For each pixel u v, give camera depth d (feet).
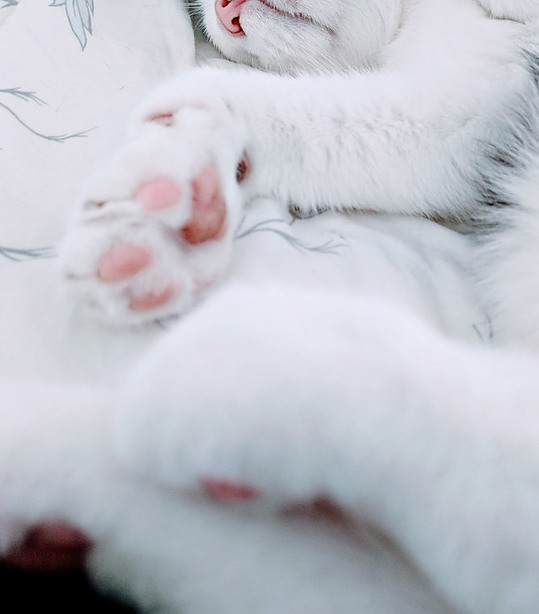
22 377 0.77
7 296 0.81
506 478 0.65
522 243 0.89
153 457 0.67
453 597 0.66
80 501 0.68
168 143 0.81
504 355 0.72
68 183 0.88
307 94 0.93
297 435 0.65
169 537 0.68
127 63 0.99
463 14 1.01
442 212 0.96
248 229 0.88
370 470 0.65
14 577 0.69
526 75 0.96
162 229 0.77
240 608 0.68
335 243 0.89
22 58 0.96
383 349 0.67
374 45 1.05
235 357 0.66
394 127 0.93
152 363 0.68
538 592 0.64
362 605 0.67
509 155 0.94
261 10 1.02
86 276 0.77
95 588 0.69
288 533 0.68
